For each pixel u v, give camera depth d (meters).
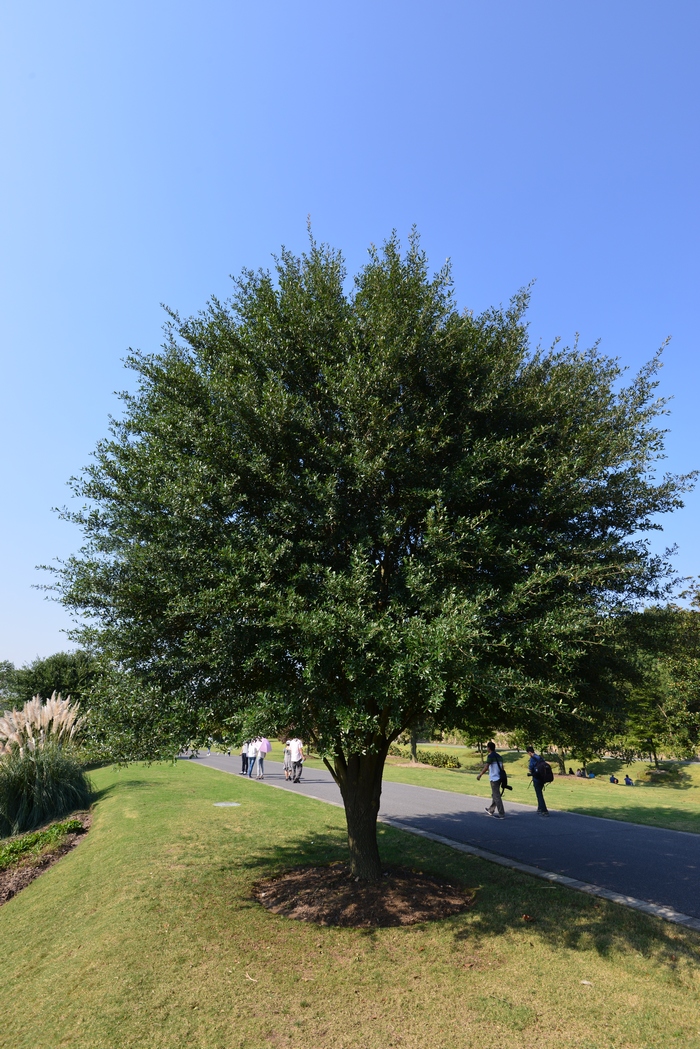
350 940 6.49
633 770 35.31
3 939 7.86
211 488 6.54
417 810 15.18
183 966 6.04
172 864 9.43
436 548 6.40
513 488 7.09
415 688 6.05
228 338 8.05
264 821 12.60
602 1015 4.98
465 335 7.39
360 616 5.65
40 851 12.36
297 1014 5.17
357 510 7.08
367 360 7.39
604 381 8.07
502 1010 5.09
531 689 5.80
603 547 6.76
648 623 7.50
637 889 8.14
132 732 6.68
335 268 8.19
